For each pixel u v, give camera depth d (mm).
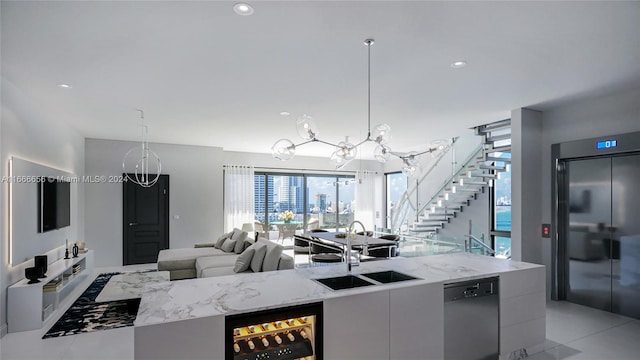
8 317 3781
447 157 7773
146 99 4402
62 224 5418
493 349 2945
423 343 2572
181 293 2307
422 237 6836
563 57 3098
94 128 6211
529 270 3191
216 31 2617
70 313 4410
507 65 3285
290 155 3598
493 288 2957
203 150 8219
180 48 2914
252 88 3975
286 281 2631
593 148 4395
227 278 2727
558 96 4297
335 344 2230
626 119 4121
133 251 7465
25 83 3799
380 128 3613
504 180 7012
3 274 3740
